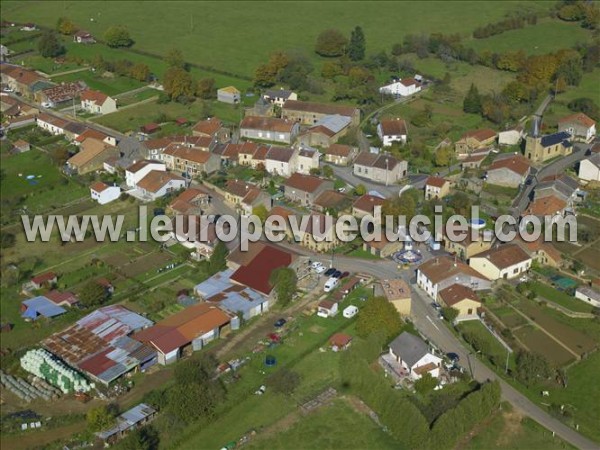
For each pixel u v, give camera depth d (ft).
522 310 485.15
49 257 562.25
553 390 418.31
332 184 637.71
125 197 643.86
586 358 443.73
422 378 411.54
